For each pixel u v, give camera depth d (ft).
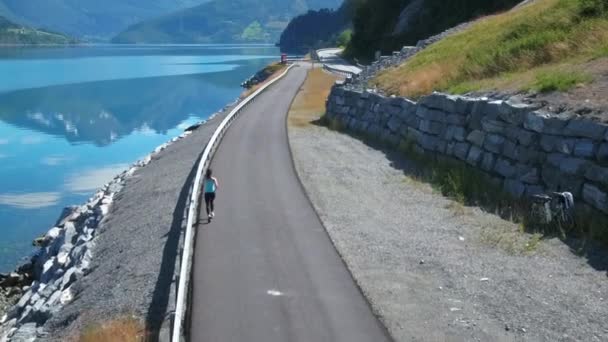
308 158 91.25
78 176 151.53
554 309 40.32
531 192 61.41
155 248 60.70
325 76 248.32
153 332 43.78
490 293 43.11
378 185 74.33
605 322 38.37
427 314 40.47
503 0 220.64
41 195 134.00
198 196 67.21
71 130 220.02
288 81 237.66
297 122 131.85
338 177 78.54
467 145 75.92
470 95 81.51
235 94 328.08
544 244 51.31
